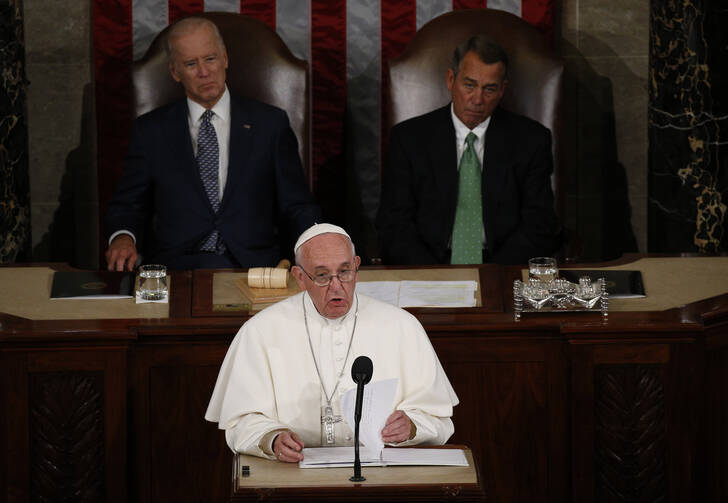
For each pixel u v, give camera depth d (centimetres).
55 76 2622
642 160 2692
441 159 2233
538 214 2206
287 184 2205
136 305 1606
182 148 2202
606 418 1492
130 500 1534
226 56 2233
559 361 1536
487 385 1547
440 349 1536
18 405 1453
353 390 1116
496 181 2217
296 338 1306
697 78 2344
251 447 1197
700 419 1492
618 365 1483
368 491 1095
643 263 1847
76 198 2672
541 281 1612
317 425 1292
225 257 2155
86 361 1458
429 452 1191
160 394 1523
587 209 2722
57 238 2684
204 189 2198
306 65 2330
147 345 1509
